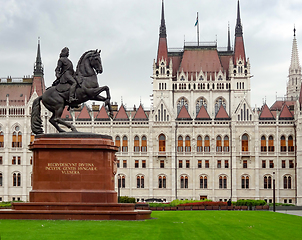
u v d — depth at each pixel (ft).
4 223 135.74
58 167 150.71
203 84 506.07
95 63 160.56
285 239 129.29
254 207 309.42
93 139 151.53
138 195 433.07
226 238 126.93
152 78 512.63
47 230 123.65
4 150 429.38
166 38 519.19
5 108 434.71
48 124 421.59
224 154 435.94
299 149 422.00
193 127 438.40
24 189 428.15
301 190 418.92
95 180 150.61
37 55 453.99
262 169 432.66
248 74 500.33
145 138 438.81
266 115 439.63
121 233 122.83
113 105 486.38
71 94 157.38
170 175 434.30
